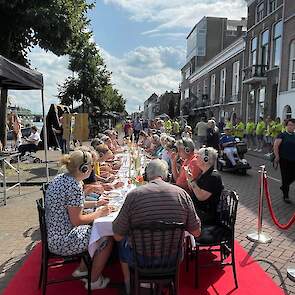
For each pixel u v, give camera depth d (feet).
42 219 12.46
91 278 12.95
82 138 60.08
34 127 51.39
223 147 42.34
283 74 78.13
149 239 10.61
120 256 12.17
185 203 11.08
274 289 13.82
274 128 58.95
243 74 103.40
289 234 20.11
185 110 180.86
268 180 37.09
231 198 14.56
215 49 189.37
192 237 13.30
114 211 13.28
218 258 16.40
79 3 45.11
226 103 126.41
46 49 44.75
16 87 32.78
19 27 40.11
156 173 11.42
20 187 32.17
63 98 107.55
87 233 12.47
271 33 85.87
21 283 14.10
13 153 29.58
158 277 10.81
